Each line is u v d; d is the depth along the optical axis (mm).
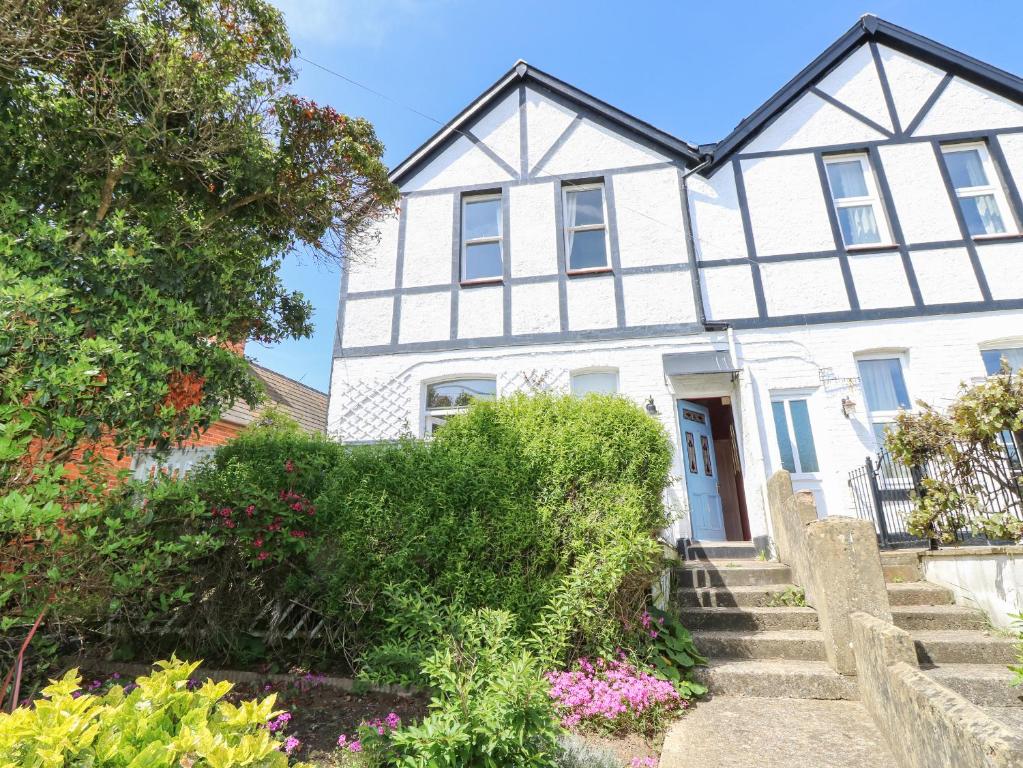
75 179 3764
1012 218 8469
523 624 4137
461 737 2359
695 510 8508
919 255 8391
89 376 2826
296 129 4680
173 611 4617
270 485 4555
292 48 4621
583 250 9328
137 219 4059
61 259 3203
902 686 3006
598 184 9609
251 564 4457
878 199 8859
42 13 3268
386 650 3820
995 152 8773
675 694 3959
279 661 4508
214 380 3865
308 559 4410
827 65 9430
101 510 3049
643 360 8445
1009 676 3938
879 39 9555
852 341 8156
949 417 5309
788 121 9367
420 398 8875
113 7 3520
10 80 3445
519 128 10047
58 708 1659
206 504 4387
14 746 1540
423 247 9625
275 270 5285
